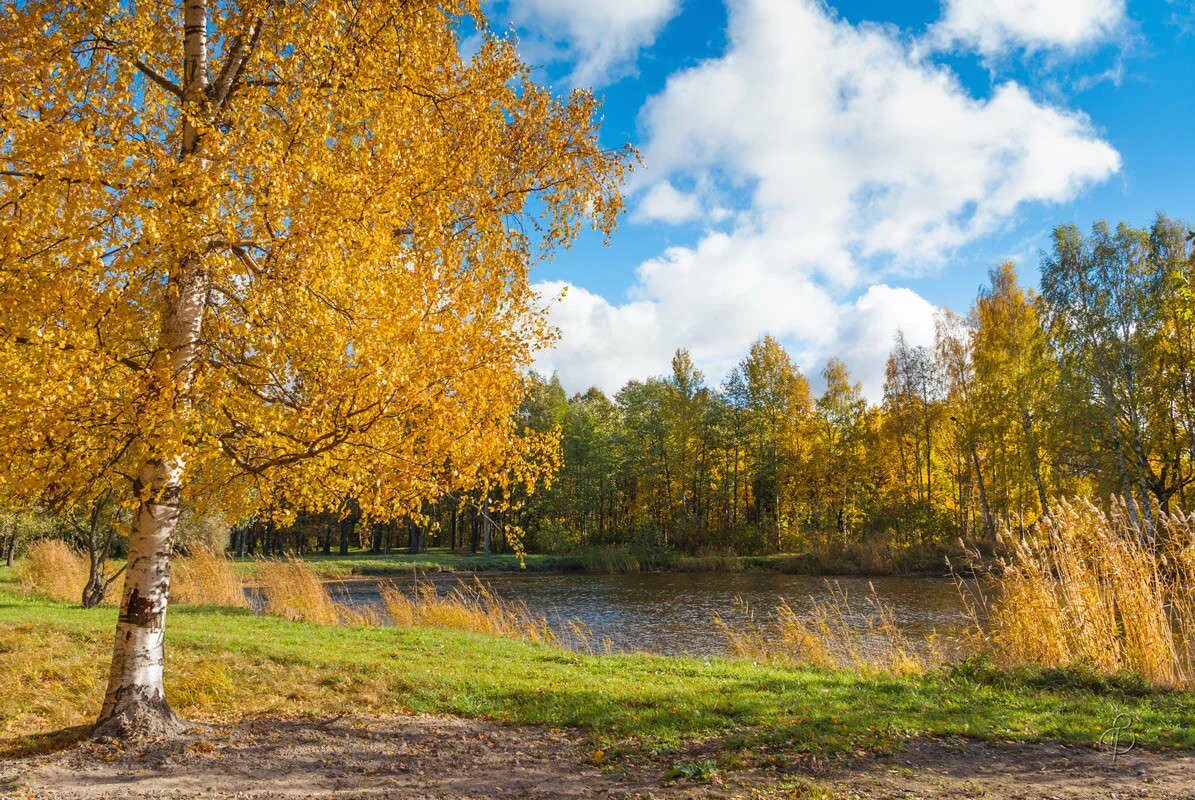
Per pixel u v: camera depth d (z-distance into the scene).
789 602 22.39
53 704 6.71
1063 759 5.29
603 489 49.12
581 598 24.73
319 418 5.33
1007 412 29.53
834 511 42.22
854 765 5.11
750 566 35.97
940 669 8.91
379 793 4.59
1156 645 8.43
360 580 32.53
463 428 5.86
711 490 47.84
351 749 5.57
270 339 5.18
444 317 5.99
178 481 5.81
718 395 48.84
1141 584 8.77
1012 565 9.84
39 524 22.20
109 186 4.68
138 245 4.50
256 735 5.84
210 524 21.97
